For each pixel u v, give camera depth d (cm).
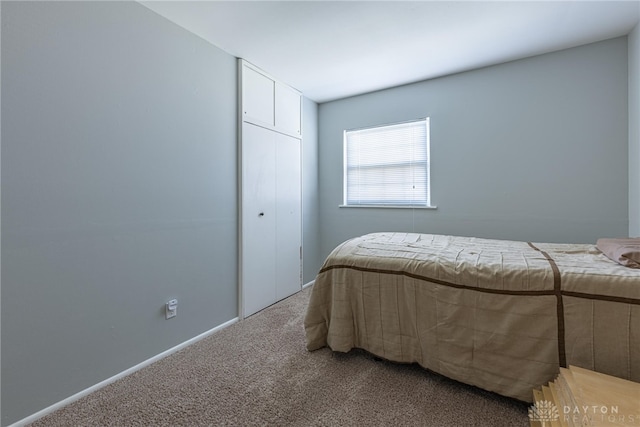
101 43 163
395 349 175
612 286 124
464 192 290
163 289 198
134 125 180
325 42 231
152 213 191
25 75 135
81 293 157
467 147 287
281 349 204
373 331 183
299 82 312
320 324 203
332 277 200
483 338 147
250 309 270
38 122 140
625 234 227
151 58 189
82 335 157
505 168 270
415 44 233
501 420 134
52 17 144
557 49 243
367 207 347
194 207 220
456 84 290
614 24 209
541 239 257
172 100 203
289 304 298
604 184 233
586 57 236
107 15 166
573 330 128
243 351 203
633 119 215
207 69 228
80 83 155
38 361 142
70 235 152
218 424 135
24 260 137
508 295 142
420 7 187
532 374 135
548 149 252
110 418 140
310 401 149
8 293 133
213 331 234
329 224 378
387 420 135
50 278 145
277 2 181
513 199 268
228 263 250
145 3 181
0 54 128
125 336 177
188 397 154
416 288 168
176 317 207
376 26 208
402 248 200
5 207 131
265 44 232
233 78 252
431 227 309
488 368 146
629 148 222
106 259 167
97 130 162
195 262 221
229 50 243
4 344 132
